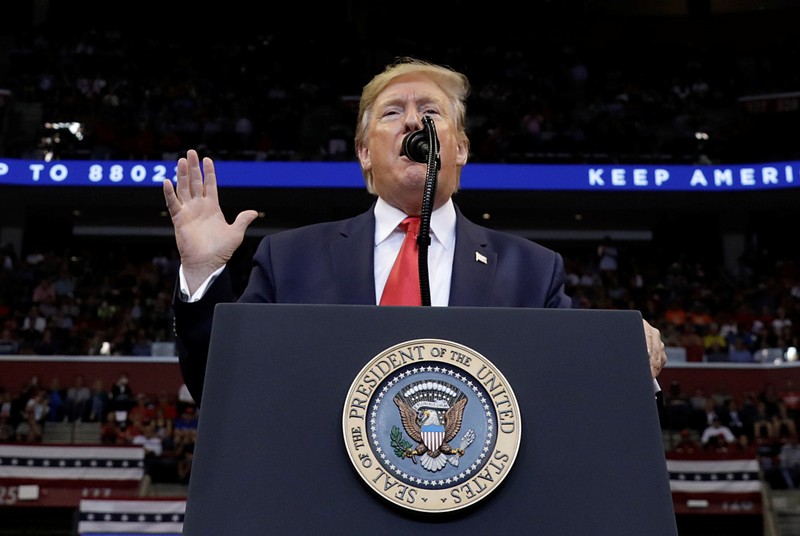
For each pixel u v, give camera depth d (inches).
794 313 730.8
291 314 51.6
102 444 492.1
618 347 51.6
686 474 488.4
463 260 81.7
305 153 814.5
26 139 874.8
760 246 887.1
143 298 759.7
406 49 1051.3
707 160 802.8
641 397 50.1
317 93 959.0
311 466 47.0
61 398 599.5
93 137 825.5
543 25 1072.8
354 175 777.6
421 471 46.5
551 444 48.2
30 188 810.2
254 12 1091.9
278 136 855.7
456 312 52.0
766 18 1047.0
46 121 880.3
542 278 82.5
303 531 45.3
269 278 81.4
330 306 51.9
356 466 46.3
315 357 50.3
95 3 1068.5
